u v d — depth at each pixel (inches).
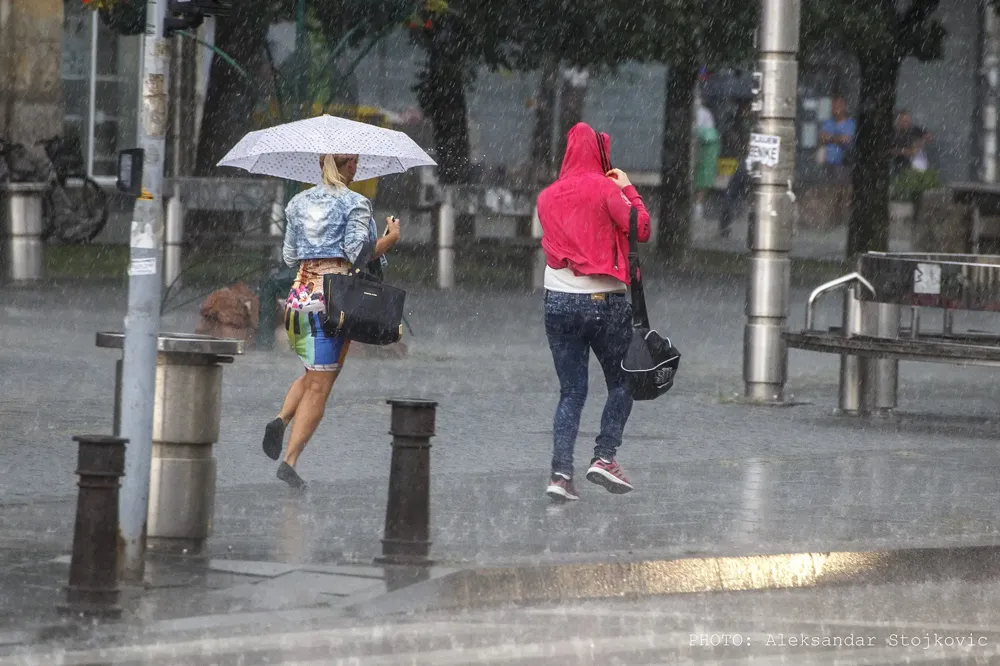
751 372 1633.9
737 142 5012.3
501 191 2881.4
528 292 2775.6
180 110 3415.4
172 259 2466.8
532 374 1795.0
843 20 3174.2
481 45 3228.3
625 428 1444.4
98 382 1614.2
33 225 2610.7
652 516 1035.9
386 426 1414.9
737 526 1003.9
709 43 3152.1
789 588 904.3
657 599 864.9
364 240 1127.6
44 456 1218.6
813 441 1396.4
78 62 3489.2
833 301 2896.2
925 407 1640.0
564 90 3966.5
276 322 1947.6
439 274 2787.9
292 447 1121.4
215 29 2933.1
